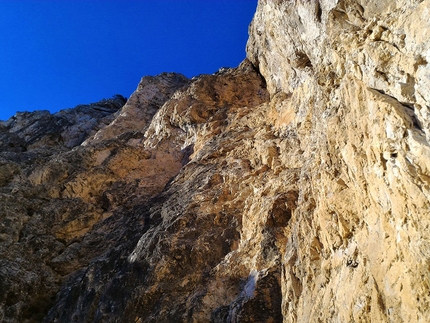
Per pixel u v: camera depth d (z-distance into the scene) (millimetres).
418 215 4973
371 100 6172
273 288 9391
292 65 15805
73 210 17031
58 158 19578
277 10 15148
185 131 21172
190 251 11742
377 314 5637
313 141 11617
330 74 8586
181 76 32000
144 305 10781
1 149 26734
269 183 12398
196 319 9781
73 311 12227
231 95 21719
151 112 28375
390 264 5605
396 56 6066
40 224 16250
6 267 14078
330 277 7398
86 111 33750
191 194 14508
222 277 10680
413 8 6070
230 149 16422
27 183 18094
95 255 15078
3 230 15453
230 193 13625
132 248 13258
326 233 7719
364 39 7336
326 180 7969
